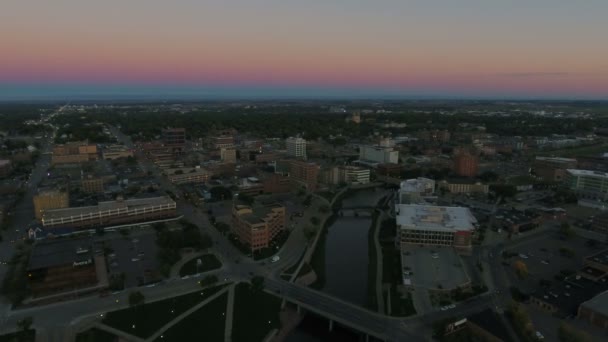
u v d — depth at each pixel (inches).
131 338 7121.1
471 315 7746.1
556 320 7731.3
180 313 7869.1
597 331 7327.8
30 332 7116.1
